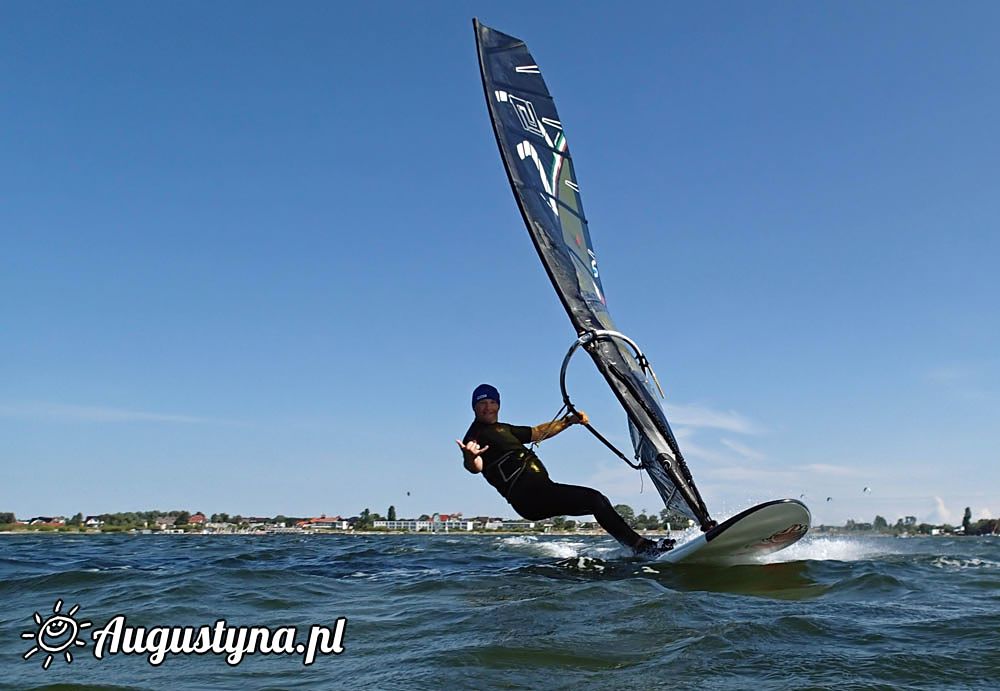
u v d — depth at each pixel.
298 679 4.77
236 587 8.48
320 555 12.84
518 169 11.23
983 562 10.20
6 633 6.24
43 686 4.69
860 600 6.99
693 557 9.46
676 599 6.83
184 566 10.84
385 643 5.55
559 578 8.70
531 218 10.88
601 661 4.88
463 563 10.69
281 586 8.53
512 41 12.33
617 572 9.08
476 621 6.08
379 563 10.93
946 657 4.89
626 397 10.07
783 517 8.78
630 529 10.64
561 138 12.49
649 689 4.34
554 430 10.39
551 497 10.15
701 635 5.44
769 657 4.92
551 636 5.48
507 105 11.73
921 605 6.70
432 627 5.97
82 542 20.38
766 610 6.38
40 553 14.39
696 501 10.01
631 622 5.90
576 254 11.35
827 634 5.50
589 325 10.32
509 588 7.93
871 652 5.02
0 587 8.78
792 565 9.30
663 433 10.20
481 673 4.66
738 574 8.66
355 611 6.84
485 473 10.24
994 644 5.17
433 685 4.45
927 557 10.60
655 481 10.59
